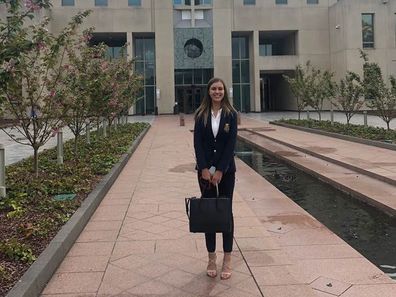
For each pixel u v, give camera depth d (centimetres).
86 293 410
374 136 1652
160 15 4528
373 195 806
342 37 4394
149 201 768
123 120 2788
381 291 418
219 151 435
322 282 441
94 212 697
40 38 709
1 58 509
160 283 430
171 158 1340
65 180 834
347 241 612
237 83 4869
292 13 4650
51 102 847
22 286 383
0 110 746
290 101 4947
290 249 546
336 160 1200
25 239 519
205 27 4584
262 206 764
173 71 4581
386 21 4372
